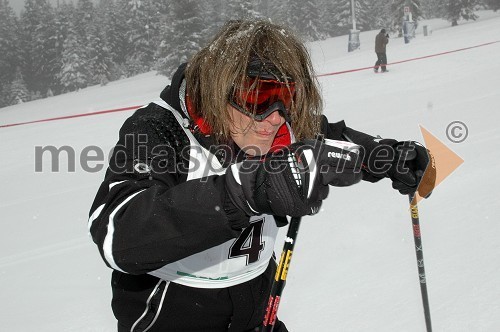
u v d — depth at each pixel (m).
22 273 3.94
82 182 7.00
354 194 4.57
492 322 2.47
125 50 72.44
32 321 3.12
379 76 14.28
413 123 7.69
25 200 6.33
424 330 2.48
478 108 7.96
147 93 28.03
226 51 1.23
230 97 1.23
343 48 35.31
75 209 5.70
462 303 2.65
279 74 1.22
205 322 1.50
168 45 33.91
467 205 3.88
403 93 10.73
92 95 34.38
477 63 13.57
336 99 11.20
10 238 4.91
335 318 2.67
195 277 1.41
